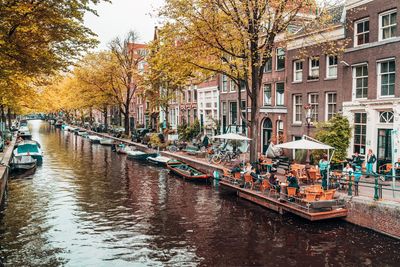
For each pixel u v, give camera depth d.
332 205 14.51
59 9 14.61
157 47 23.50
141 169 29.44
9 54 14.38
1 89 20.23
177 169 26.17
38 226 15.15
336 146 20.50
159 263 11.52
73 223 15.52
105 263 11.62
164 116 52.69
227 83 35.66
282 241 12.95
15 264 11.59
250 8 18.64
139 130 51.28
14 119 86.81
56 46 15.94
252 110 20.61
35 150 32.56
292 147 15.84
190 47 20.41
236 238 13.42
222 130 36.88
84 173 27.58
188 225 15.03
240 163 24.64
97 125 69.62
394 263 11.03
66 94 65.25
